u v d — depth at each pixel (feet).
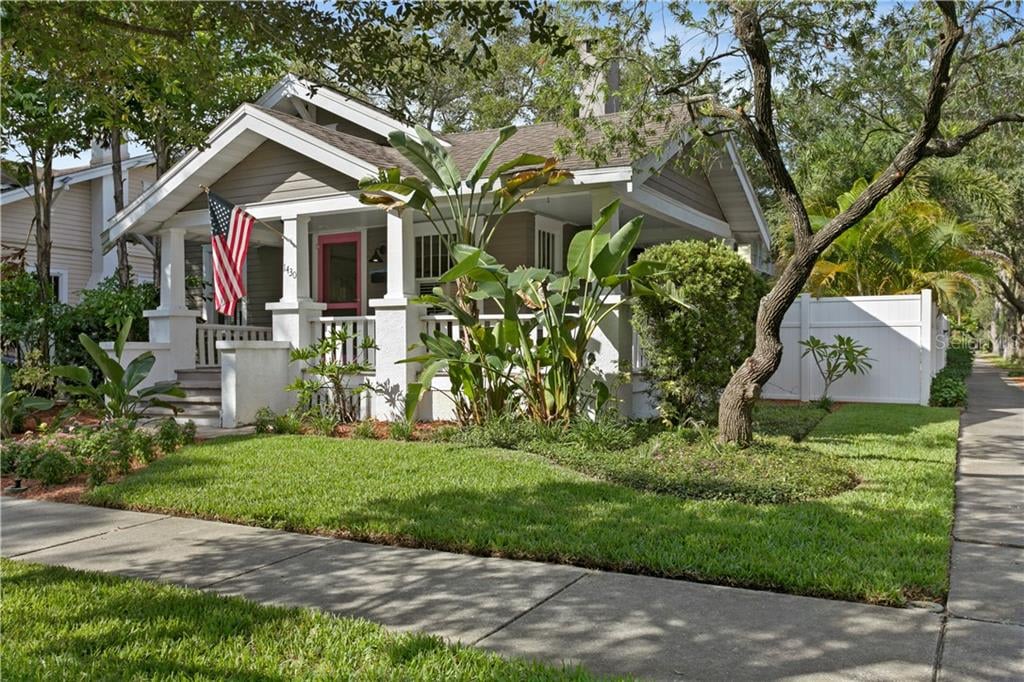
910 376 44.86
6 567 17.02
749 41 26.18
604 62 31.07
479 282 30.48
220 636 12.83
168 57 21.44
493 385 32.63
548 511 20.08
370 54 18.93
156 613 13.93
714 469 24.23
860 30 28.89
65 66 20.67
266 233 50.49
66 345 47.80
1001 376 81.76
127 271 59.41
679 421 32.76
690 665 11.60
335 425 35.14
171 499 22.47
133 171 74.38
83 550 18.51
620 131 32.65
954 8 23.36
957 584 15.01
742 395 27.37
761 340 27.20
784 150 40.63
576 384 31.42
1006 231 83.46
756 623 13.20
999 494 22.67
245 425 37.99
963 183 58.44
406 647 12.09
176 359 44.68
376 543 18.62
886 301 45.21
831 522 18.83
